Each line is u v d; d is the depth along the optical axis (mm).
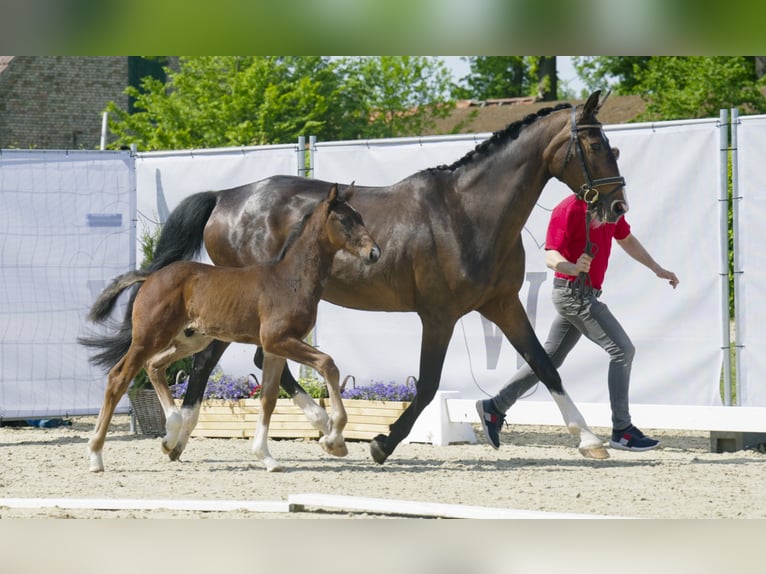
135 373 11625
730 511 8984
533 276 14648
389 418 14070
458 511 8617
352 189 11219
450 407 14070
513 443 14367
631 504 9352
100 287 16594
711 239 13570
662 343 13844
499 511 8500
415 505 8836
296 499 9180
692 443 14242
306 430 14383
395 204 12117
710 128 13547
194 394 12445
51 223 16422
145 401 15414
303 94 37250
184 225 13016
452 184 11984
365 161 15219
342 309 15383
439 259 11766
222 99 37062
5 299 16266
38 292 16406
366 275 12062
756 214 13328
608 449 13430
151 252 15852
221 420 14898
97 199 16609
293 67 40438
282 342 11125
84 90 43344
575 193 11812
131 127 38125
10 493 10242
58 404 16453
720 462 12133
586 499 9641
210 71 38531
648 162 13914
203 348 12180
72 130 43156
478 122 48625
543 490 10164
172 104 37500
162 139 36500
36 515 9047
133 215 16656
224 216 12914
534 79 58156
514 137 11867
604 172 11578
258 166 15828
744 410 12594
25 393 16297
